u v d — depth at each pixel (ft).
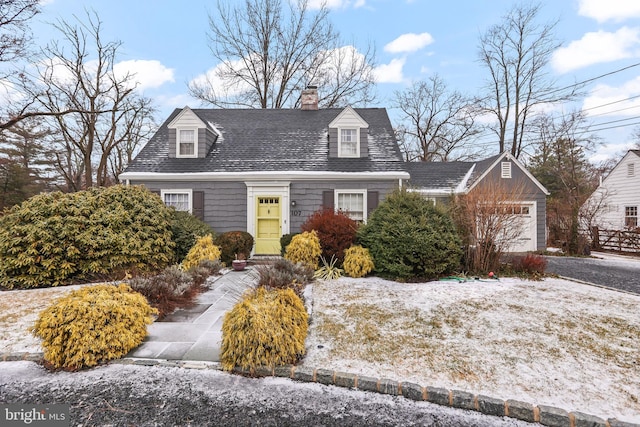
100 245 21.79
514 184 40.86
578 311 15.72
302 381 9.74
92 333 10.45
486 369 10.21
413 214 23.08
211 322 14.19
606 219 52.95
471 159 73.05
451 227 23.02
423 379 9.57
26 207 21.48
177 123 34.60
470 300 17.35
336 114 42.04
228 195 33.19
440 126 74.23
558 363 10.63
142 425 7.66
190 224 28.37
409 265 21.79
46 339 10.23
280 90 61.36
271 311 10.75
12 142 59.41
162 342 12.08
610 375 9.90
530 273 23.72
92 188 24.93
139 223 24.06
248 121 40.93
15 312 15.34
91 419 7.85
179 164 33.78
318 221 26.68
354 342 12.11
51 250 20.57
